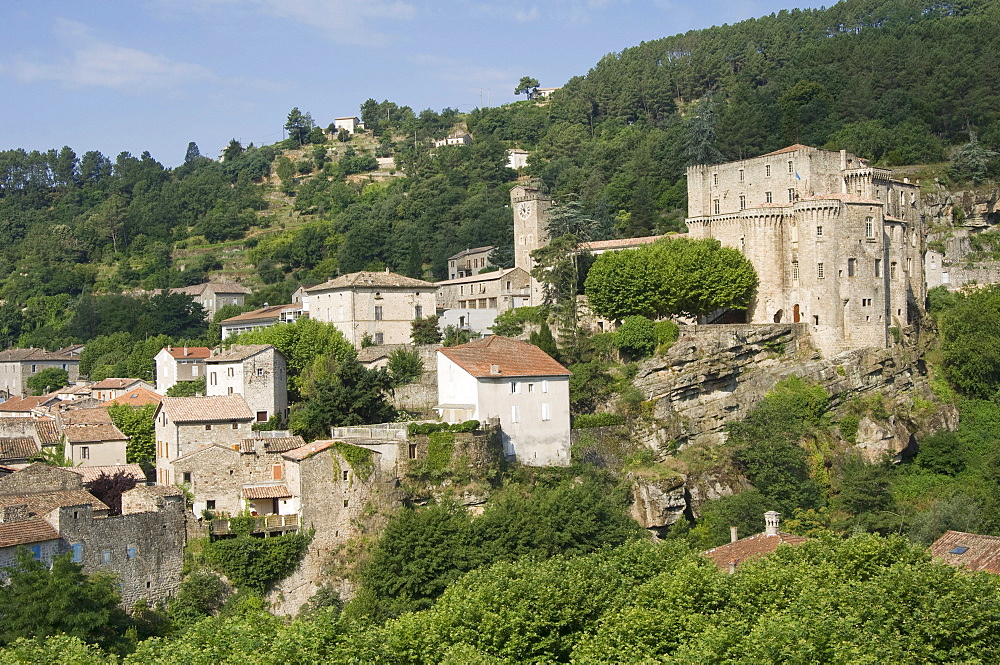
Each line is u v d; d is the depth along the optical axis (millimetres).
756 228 152375
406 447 104375
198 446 113812
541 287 183500
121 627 81875
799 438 127875
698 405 134750
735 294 148750
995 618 65312
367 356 150375
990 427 146000
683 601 73188
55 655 66125
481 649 70250
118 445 120062
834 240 147125
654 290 147500
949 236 181375
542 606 74688
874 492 119188
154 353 198750
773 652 62250
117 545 87375
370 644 67500
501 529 98000
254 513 98750
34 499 90562
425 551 94250
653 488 117062
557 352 139250
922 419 143750
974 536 84625
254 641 67938
